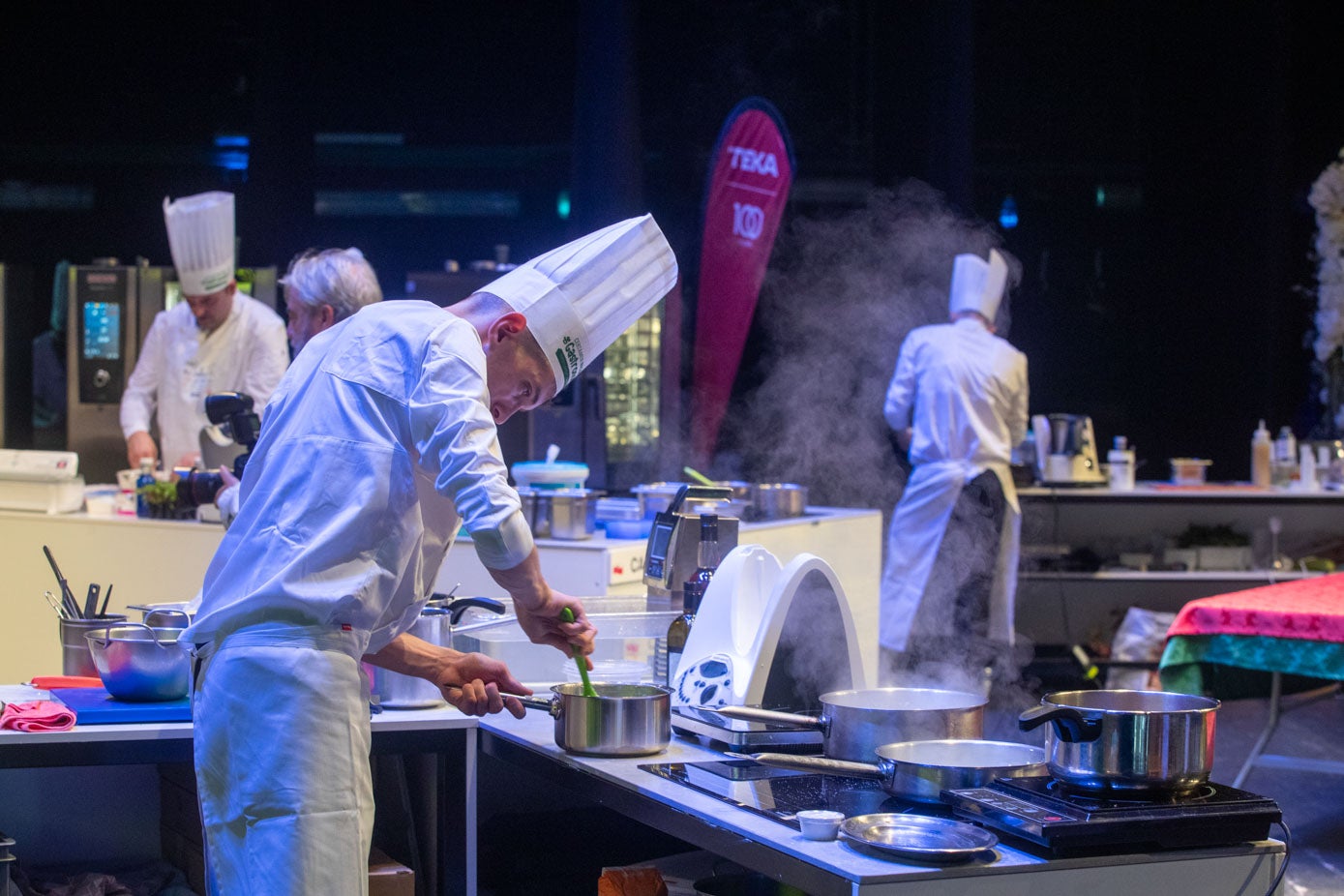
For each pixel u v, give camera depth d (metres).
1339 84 8.28
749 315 7.45
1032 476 6.87
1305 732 5.94
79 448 7.60
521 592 1.91
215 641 1.92
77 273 7.59
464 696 2.20
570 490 4.50
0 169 9.87
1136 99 9.27
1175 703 1.94
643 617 2.80
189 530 4.64
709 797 1.89
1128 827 1.65
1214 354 8.45
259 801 1.83
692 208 9.48
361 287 3.60
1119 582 7.14
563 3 9.49
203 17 9.44
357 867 1.87
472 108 9.62
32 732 2.16
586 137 7.74
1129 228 9.52
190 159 9.80
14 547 4.91
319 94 9.55
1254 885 1.70
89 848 2.83
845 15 9.26
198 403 5.72
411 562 1.99
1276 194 8.20
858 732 2.04
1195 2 8.45
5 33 9.41
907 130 8.73
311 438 1.92
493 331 2.06
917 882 1.55
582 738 2.15
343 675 1.88
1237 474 8.39
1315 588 4.30
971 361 6.36
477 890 2.78
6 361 8.91
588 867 2.83
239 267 8.94
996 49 9.30
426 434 1.88
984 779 1.85
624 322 2.22
